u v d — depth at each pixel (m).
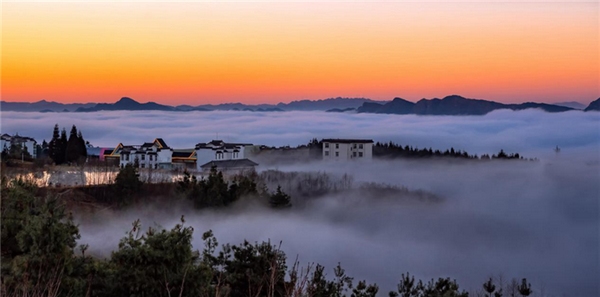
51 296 9.96
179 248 11.69
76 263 11.98
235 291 13.66
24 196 13.45
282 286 12.53
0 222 12.14
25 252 11.58
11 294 10.23
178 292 11.43
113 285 11.50
